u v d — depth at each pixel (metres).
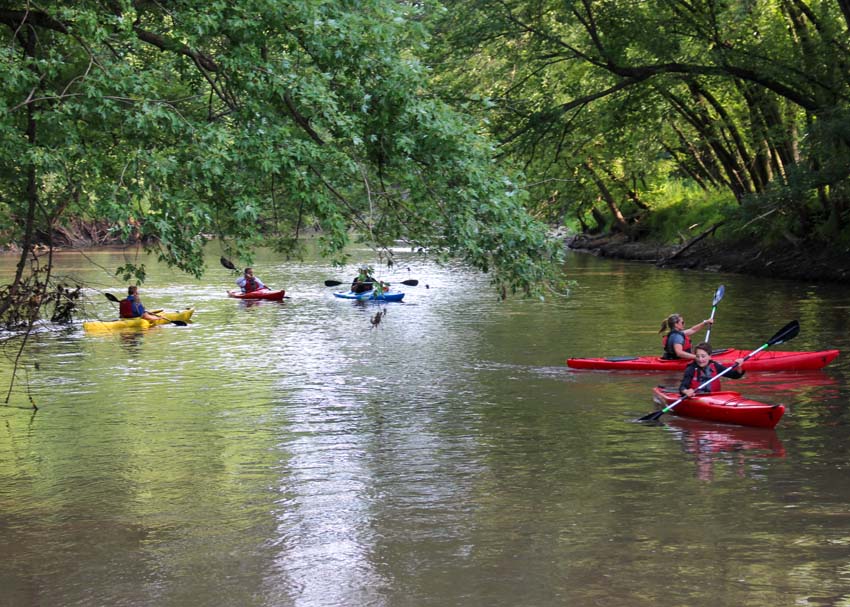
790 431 11.19
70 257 46.38
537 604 6.32
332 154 9.68
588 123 28.22
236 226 9.74
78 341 19.38
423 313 24.25
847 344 17.61
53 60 8.82
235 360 16.89
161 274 38.09
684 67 26.80
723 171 48.59
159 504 8.58
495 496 8.75
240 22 9.44
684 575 6.79
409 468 9.74
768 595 6.43
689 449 10.41
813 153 27.41
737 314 22.56
